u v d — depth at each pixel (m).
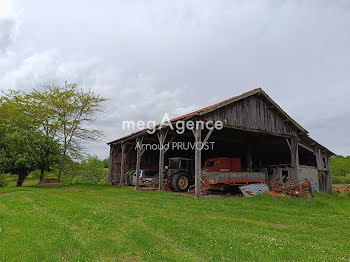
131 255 4.04
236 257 3.99
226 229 5.66
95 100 22.58
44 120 21.56
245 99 13.88
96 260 3.79
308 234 5.75
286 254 4.16
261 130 14.24
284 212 8.44
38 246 4.23
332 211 9.04
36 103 21.05
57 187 17.17
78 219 6.16
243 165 21.12
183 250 4.23
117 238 4.81
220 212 7.93
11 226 5.53
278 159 20.03
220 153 21.34
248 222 6.55
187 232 5.21
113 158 21.73
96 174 27.55
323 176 18.03
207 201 9.85
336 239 5.46
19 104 20.77
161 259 3.83
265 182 14.05
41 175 19.34
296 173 15.45
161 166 13.82
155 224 5.75
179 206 8.70
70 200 9.51
